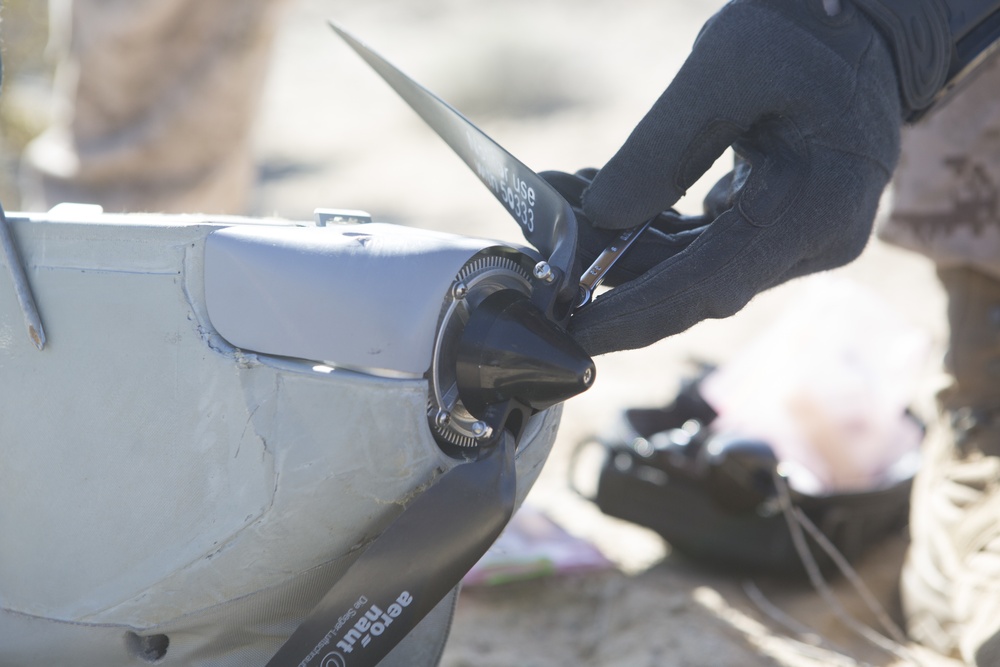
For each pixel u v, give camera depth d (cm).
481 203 752
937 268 198
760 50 107
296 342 97
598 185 112
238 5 275
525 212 110
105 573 106
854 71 109
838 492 199
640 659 177
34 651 112
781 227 108
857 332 218
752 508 201
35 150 292
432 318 95
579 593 205
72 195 286
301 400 97
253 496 98
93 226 104
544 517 224
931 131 186
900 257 432
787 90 107
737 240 108
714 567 216
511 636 188
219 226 102
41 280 106
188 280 100
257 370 98
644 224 114
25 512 109
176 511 102
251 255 99
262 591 104
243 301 99
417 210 752
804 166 109
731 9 111
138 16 258
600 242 114
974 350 189
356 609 97
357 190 833
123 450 103
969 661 159
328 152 991
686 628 188
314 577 104
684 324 107
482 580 199
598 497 223
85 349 105
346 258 98
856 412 208
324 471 97
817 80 108
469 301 100
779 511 200
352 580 97
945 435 193
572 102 1096
